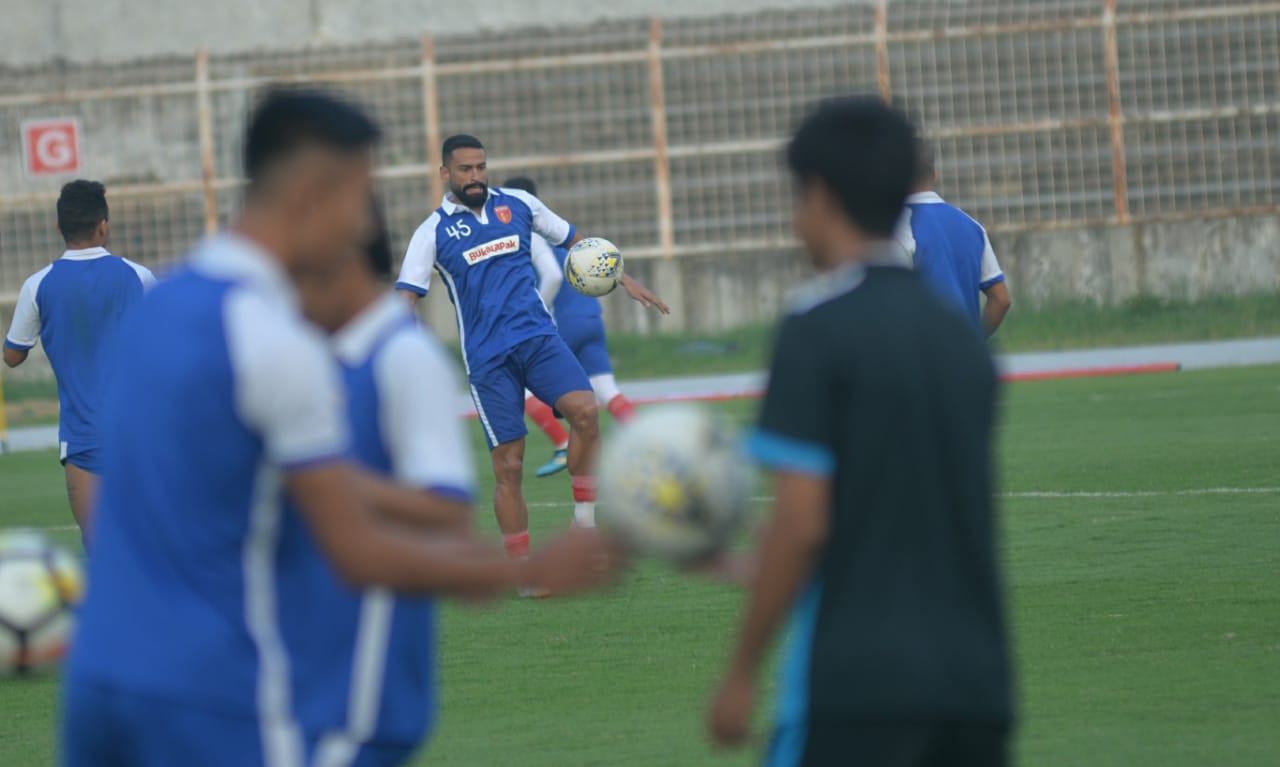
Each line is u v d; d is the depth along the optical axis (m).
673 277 90.62
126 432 10.30
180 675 10.30
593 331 45.50
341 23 102.31
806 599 10.75
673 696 21.72
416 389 11.53
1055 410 57.12
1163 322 86.50
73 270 29.86
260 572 10.49
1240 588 26.78
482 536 37.59
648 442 10.84
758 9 98.06
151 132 91.38
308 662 10.80
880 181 10.88
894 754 10.37
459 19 102.00
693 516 10.72
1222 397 58.03
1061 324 87.06
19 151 90.81
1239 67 88.81
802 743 10.65
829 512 10.53
